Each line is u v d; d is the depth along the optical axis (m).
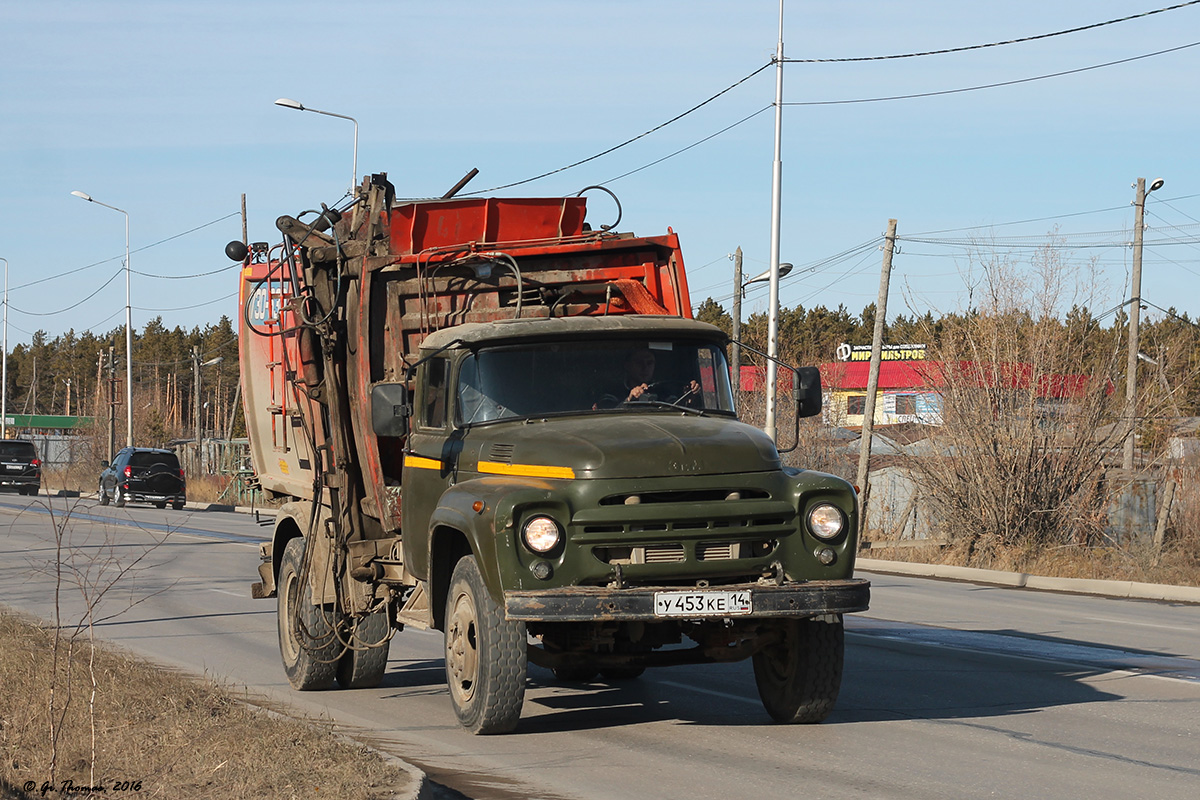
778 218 34.72
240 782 8.34
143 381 167.38
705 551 10.09
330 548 13.30
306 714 11.92
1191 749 10.36
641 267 13.02
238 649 16.61
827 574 10.37
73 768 8.86
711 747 10.45
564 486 9.98
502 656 10.33
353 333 13.06
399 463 12.98
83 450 82.06
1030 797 8.77
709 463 10.16
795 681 11.02
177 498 58.31
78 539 36.78
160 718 10.45
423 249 12.78
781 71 34.62
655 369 11.59
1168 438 32.62
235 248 15.41
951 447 33.62
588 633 10.63
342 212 13.95
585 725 11.47
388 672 15.20
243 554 32.75
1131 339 40.50
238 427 120.81
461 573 10.74
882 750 10.30
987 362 33.44
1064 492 32.47
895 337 104.12
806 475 10.62
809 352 53.88
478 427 11.17
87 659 13.33
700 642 11.04
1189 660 15.73
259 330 16.30
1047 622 20.14
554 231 13.36
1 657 13.24
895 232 38.94
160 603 21.98
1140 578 28.47
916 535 37.50
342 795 7.98
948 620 20.28
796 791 8.93
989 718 11.72
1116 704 12.48
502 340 11.42
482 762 9.94
